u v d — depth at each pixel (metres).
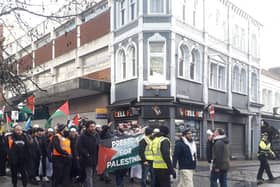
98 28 30.69
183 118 25.72
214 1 30.45
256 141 36.53
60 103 35.53
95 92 29.41
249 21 36.06
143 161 12.10
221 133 11.84
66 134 13.05
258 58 37.59
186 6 27.19
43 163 15.18
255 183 15.73
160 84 24.92
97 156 11.80
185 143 10.58
